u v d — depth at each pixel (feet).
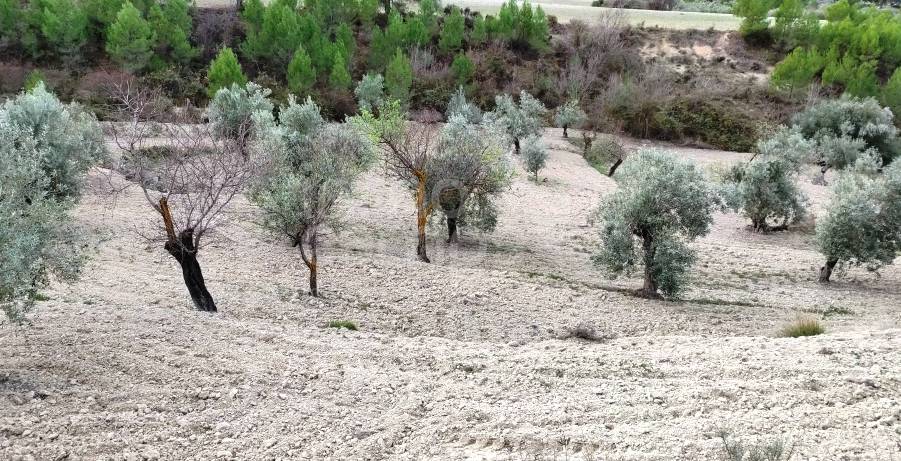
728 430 23.09
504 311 48.06
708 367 30.01
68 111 75.31
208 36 156.97
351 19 174.19
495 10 207.92
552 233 81.05
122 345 30.76
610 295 54.34
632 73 172.04
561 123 143.13
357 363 30.94
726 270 69.31
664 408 25.53
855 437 22.24
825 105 148.97
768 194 84.94
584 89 160.97
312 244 49.01
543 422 24.43
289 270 54.85
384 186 96.78
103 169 79.15
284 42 148.77
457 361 31.37
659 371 29.89
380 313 46.21
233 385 27.66
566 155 131.13
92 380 26.78
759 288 62.80
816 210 97.66
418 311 47.09
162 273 50.67
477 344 36.17
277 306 45.06
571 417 24.77
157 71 138.21
